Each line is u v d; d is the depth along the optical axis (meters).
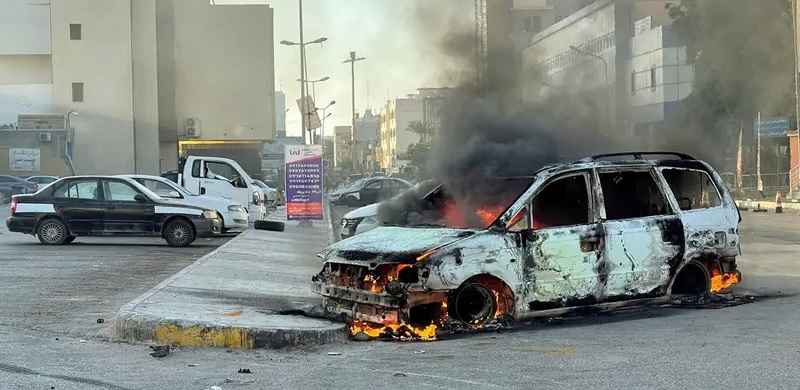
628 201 9.07
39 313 9.42
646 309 9.39
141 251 17.61
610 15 44.53
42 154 55.19
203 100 61.19
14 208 18.94
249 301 9.88
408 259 7.77
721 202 9.70
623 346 7.40
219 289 10.78
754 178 43.06
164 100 59.53
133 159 55.16
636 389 5.86
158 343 7.82
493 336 7.98
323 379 6.36
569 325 8.54
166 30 59.28
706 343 7.46
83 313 9.44
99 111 54.78
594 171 8.88
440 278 7.82
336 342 7.92
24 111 55.72
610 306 8.79
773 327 8.23
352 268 8.30
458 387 6.02
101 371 6.66
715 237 9.48
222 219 20.12
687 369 6.44
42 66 56.25
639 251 8.91
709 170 9.74
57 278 12.69
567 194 8.72
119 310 8.78
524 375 6.35
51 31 54.50
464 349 7.41
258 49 61.53
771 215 30.88
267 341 7.70
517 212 8.33
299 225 24.86
